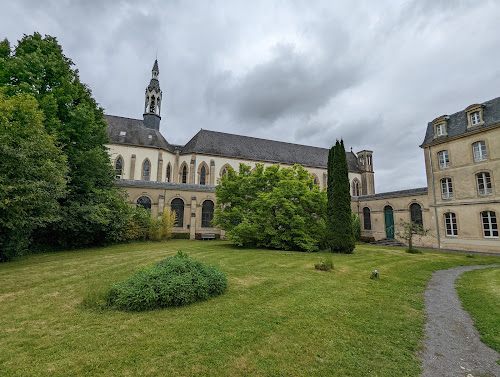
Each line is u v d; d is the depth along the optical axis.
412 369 4.04
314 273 10.36
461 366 4.18
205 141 40.97
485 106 22.00
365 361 4.21
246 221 19.22
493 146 20.89
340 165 18.08
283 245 18.47
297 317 5.83
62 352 4.23
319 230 18.84
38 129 11.70
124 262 12.46
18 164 10.54
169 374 3.71
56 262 12.53
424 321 6.01
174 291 6.30
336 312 6.23
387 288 8.66
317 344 4.67
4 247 12.70
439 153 24.64
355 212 33.62
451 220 23.38
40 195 10.83
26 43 16.45
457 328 5.66
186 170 38.81
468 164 22.36
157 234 23.36
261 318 5.71
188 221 28.25
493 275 10.99
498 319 6.07
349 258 14.73
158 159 36.38
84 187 18.19
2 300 6.86
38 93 15.80
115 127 37.38
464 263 14.66
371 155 50.22
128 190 26.81
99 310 6.03
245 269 10.84
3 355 4.11
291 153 46.66
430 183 25.06
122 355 4.16
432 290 8.80
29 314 5.83
